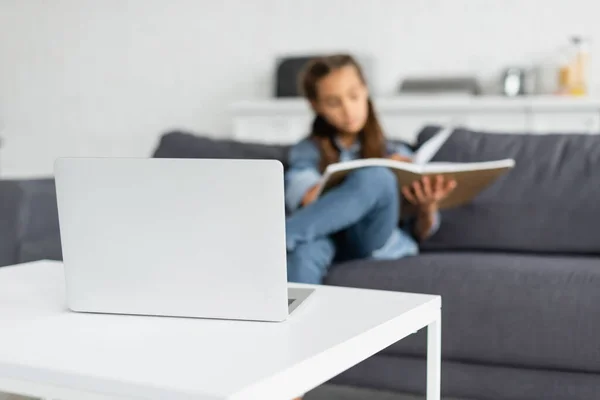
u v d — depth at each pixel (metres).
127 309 1.39
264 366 1.10
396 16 4.63
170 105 5.23
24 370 1.13
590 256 2.48
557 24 4.34
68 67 5.48
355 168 2.23
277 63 4.61
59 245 2.57
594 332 1.97
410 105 4.19
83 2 5.39
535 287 2.06
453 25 4.53
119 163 1.32
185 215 1.32
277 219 1.29
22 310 1.45
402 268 2.23
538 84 4.39
